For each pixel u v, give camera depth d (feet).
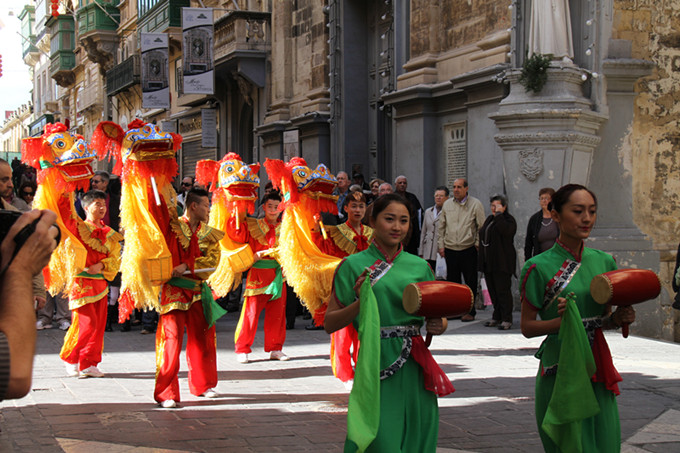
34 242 6.82
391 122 63.21
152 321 37.47
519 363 28.17
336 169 66.64
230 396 23.35
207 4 96.43
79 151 24.85
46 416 20.72
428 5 52.42
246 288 29.12
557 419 12.48
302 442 18.38
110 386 24.76
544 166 39.83
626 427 19.75
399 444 12.41
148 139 21.38
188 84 76.23
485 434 19.12
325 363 28.96
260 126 77.41
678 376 25.89
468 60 48.83
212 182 28.19
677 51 43.19
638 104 42.68
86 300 25.88
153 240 21.29
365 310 12.21
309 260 25.57
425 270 13.30
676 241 43.55
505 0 45.34
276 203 29.12
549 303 13.53
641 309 40.78
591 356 12.62
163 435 18.90
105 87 149.48
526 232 39.34
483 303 44.04
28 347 6.41
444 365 27.81
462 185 39.60
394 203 13.16
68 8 181.16
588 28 41.34
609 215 42.11
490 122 46.03
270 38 78.95
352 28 65.67
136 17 128.57
